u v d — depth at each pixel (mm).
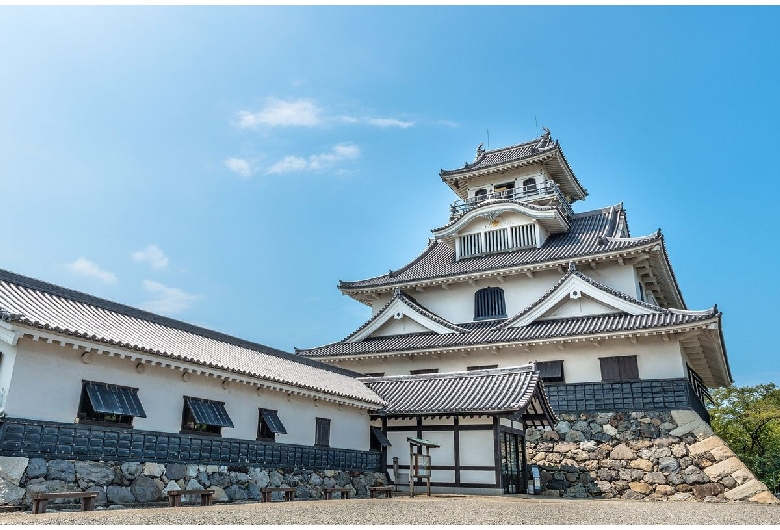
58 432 12336
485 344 27078
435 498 17203
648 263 29281
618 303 26094
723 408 39688
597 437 24422
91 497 11375
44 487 11766
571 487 24219
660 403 23703
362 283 35031
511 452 21422
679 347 24250
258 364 18766
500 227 34312
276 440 17828
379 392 23562
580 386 25406
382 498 17344
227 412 16453
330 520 10461
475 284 32562
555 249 31656
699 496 21688
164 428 14672
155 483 13969
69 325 13047
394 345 29891
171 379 15125
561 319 27438
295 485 17891
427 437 21109
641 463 23203
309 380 19922
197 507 12664
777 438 35094
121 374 13922
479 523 10445
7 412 11555
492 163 38875
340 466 19969
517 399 19516
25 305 13211
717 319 22312
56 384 12539
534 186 37531
